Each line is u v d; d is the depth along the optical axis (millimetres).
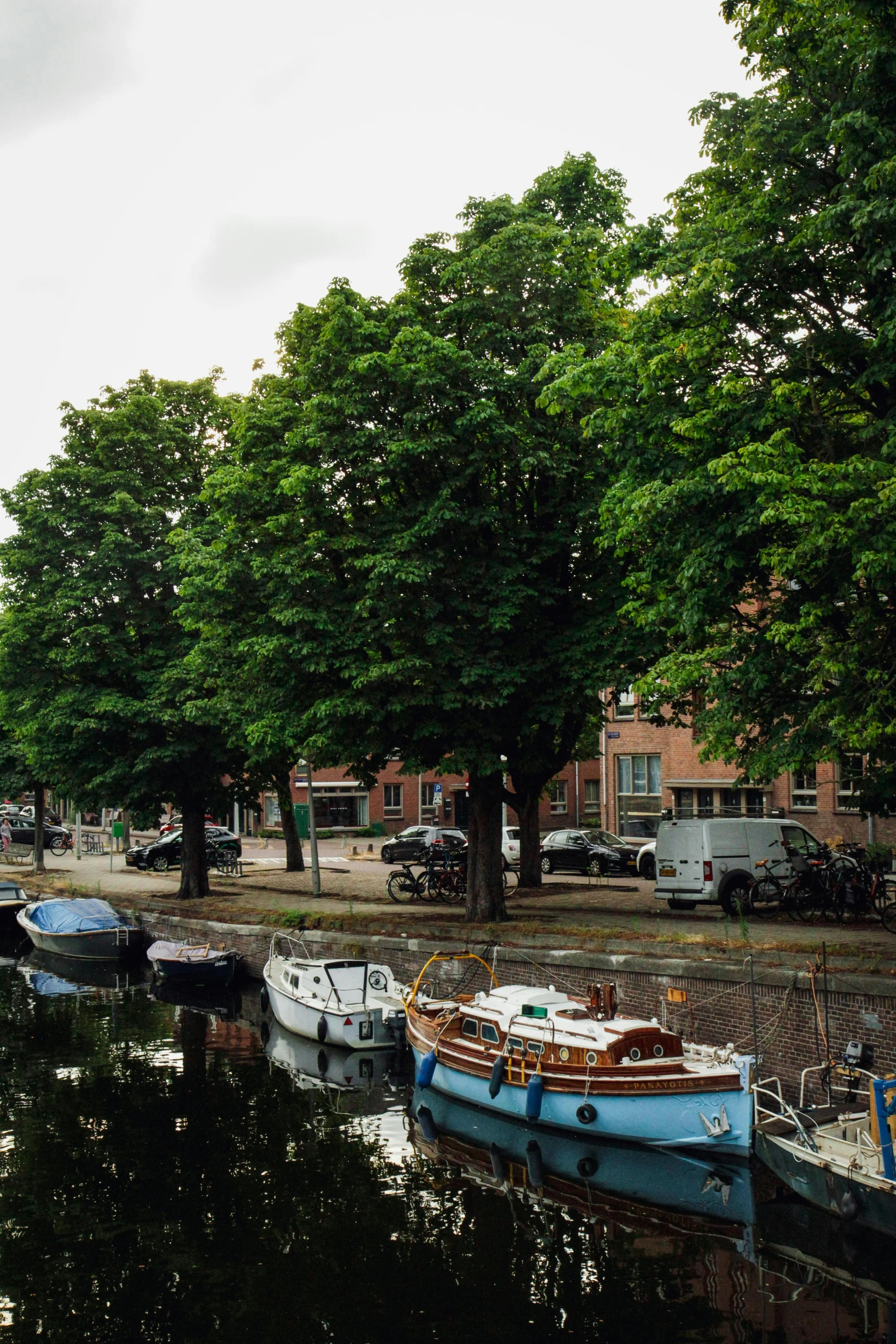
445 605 19438
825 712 12648
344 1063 19062
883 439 13391
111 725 27547
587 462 19766
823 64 13609
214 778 30516
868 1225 10977
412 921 22562
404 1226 11750
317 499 19797
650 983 16625
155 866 42406
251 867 40219
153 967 27906
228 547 21219
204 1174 13406
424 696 18875
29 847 54219
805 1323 9578
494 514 19109
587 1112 14141
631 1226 11734
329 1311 9883
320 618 19125
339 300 19500
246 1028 22094
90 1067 18734
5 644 28578
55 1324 9742
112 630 28500
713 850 22109
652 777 39469
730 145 14750
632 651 18875
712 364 14578
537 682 20000
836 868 19938
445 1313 9820
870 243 12672
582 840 34312
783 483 12047
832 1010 14125
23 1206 12438
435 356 18703
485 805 21406
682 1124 13531
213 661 23047
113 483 28328
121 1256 11102
